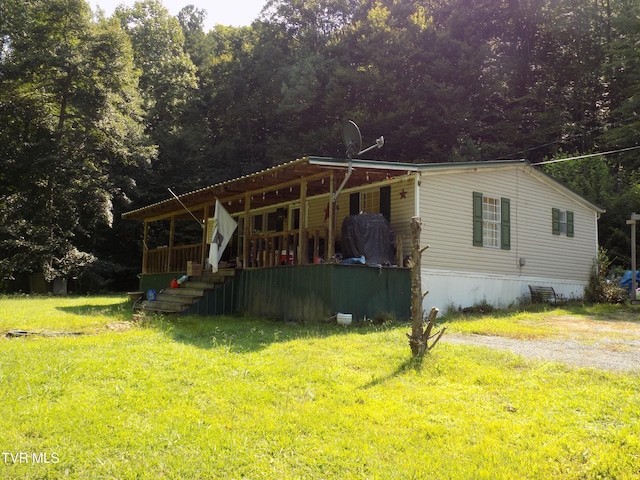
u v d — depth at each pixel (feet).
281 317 36.45
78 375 18.07
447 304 40.24
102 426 13.52
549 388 17.08
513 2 93.30
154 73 105.70
